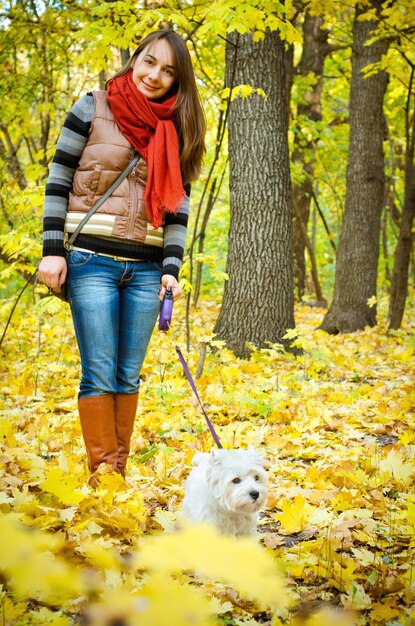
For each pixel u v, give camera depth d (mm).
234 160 7367
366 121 10680
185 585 2234
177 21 4891
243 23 4805
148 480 3648
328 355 7152
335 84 16766
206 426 4941
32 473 3371
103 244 3188
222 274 6301
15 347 7727
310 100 14750
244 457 2744
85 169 3172
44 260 3145
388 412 5457
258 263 7289
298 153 14703
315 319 12203
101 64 6121
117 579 2125
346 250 10781
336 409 5543
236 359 6992
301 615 2205
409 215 9414
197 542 677
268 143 7266
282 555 2697
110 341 3219
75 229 3176
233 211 7441
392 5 8055
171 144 3172
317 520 3182
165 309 3229
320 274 22234
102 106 3207
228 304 7430
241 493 2627
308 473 3871
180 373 6422
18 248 5965
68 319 8727
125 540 2721
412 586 2424
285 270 7402
